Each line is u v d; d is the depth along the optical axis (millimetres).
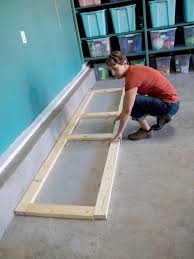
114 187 2002
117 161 2305
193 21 4133
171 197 1822
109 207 1818
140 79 2279
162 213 1705
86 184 2094
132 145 2510
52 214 1801
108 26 4645
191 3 4000
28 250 1601
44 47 3053
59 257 1527
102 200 1846
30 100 2611
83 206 1817
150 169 2141
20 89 2432
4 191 1782
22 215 1862
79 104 3627
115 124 2904
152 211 1731
